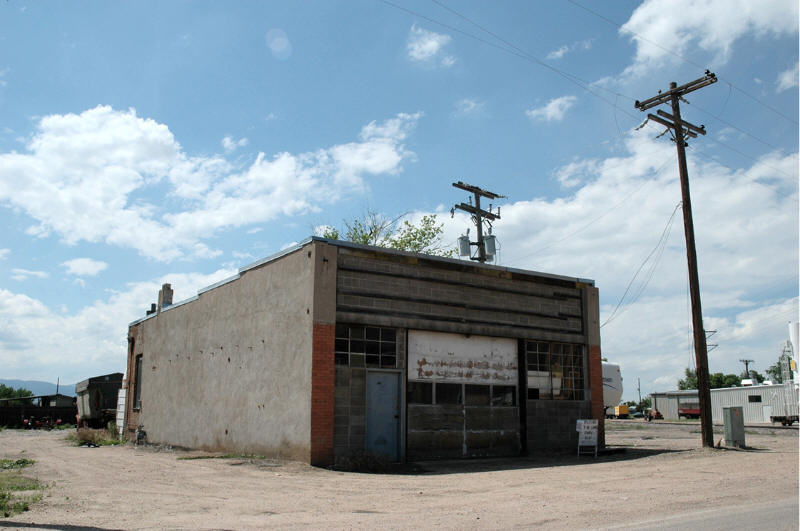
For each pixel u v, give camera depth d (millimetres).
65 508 9391
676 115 20906
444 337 17969
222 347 20156
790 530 7172
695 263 20344
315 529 7711
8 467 15820
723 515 8305
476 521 8211
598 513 8695
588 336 21078
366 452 15586
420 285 17500
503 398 18938
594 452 19016
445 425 17531
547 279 20359
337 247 16219
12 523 8078
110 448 23641
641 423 54438
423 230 39781
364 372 16234
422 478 13406
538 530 7535
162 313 25672
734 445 19516
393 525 7969
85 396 35812
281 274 17234
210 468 15062
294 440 15680
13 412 50969
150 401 25828
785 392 56719
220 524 8070
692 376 110562
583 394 20750
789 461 15156
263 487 11922
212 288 21359
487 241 29312
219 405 19859
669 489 11086
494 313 18906
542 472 14328
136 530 7652
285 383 16359
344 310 16031
